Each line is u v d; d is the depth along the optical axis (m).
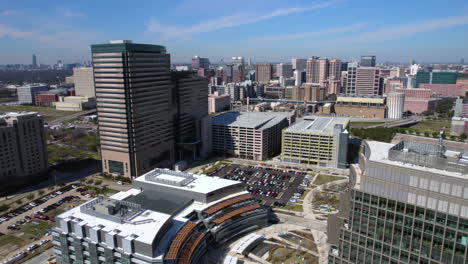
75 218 149.38
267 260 166.38
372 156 108.88
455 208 90.62
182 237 148.88
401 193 99.56
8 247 175.88
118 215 150.75
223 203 187.00
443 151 113.31
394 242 103.06
